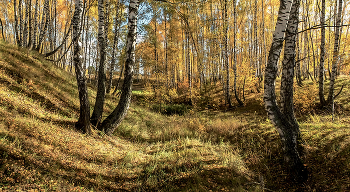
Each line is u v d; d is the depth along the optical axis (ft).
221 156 17.25
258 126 26.02
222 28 50.01
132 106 41.29
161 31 79.30
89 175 10.98
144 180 12.07
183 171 13.82
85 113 17.10
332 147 14.07
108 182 10.95
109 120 19.86
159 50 72.90
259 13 74.54
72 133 15.76
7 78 18.71
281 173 13.91
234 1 49.08
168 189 11.41
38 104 18.15
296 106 34.35
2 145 9.50
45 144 11.95
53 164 10.32
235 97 53.31
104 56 21.52
